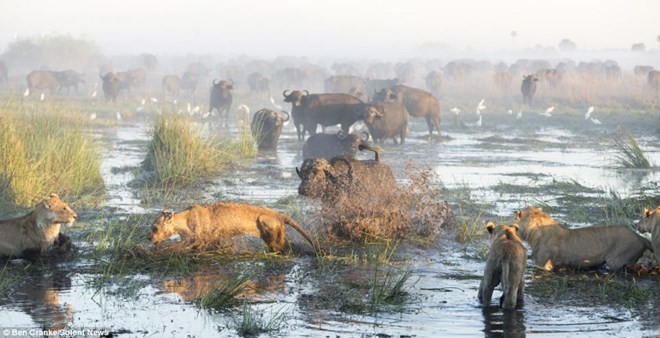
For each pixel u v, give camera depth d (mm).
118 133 39438
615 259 13578
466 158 30922
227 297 11984
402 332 10680
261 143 33281
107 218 17641
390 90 42281
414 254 15055
